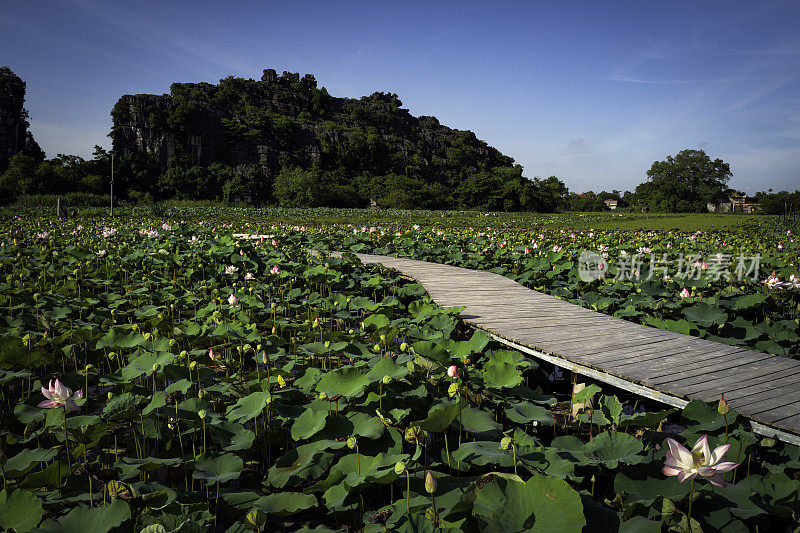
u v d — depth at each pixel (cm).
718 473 217
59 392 303
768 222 3894
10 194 7038
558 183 11888
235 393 420
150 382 466
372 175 12031
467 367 467
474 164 15125
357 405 370
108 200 5678
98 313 649
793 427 329
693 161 10100
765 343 548
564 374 587
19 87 9750
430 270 1073
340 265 1030
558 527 203
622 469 280
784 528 279
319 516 297
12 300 694
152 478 329
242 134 10750
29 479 269
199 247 1297
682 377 431
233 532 251
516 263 1157
